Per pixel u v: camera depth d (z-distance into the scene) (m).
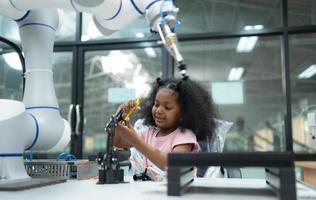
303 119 2.76
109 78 3.10
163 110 1.11
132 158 1.12
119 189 0.65
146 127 1.25
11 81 2.89
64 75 3.13
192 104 1.14
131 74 3.07
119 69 3.09
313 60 2.84
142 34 3.05
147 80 3.04
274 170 0.54
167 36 0.74
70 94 3.10
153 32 0.85
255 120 2.84
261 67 2.90
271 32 2.86
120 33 3.08
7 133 0.77
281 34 2.87
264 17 2.94
